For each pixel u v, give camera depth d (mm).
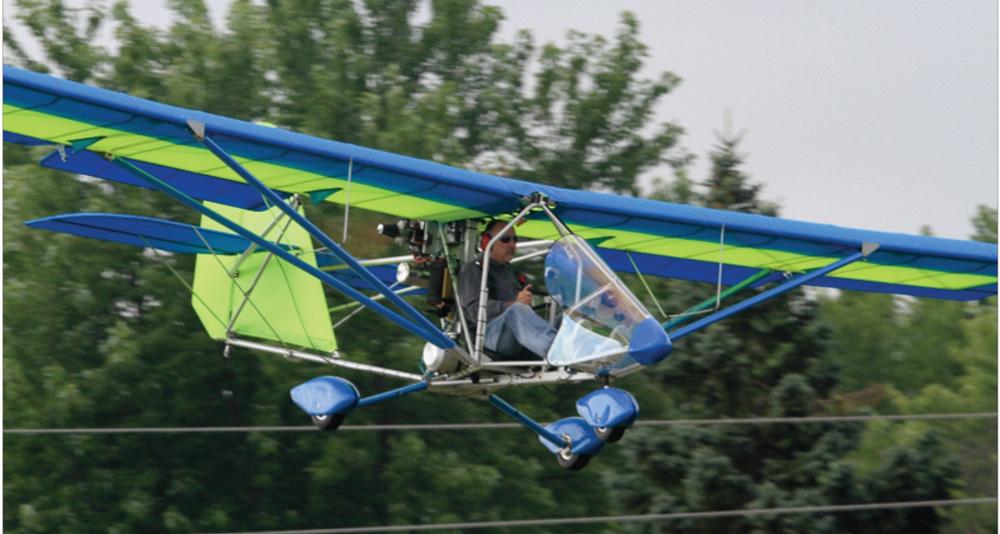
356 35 108875
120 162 35500
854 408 59219
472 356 34938
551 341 33781
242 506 90000
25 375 88062
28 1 104312
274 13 108375
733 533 56344
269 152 34719
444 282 36344
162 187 35281
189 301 88938
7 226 90062
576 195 37875
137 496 85500
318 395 36719
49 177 90688
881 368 120500
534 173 110875
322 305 41562
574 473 94688
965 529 73938
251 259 42750
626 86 112562
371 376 88938
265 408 87000
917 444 58219
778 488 56500
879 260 44250
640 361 31438
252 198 40438
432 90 107812
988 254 44062
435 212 37219
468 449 92062
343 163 35125
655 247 43156
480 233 37188
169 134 33844
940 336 121875
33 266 90312
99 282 90500
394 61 111750
